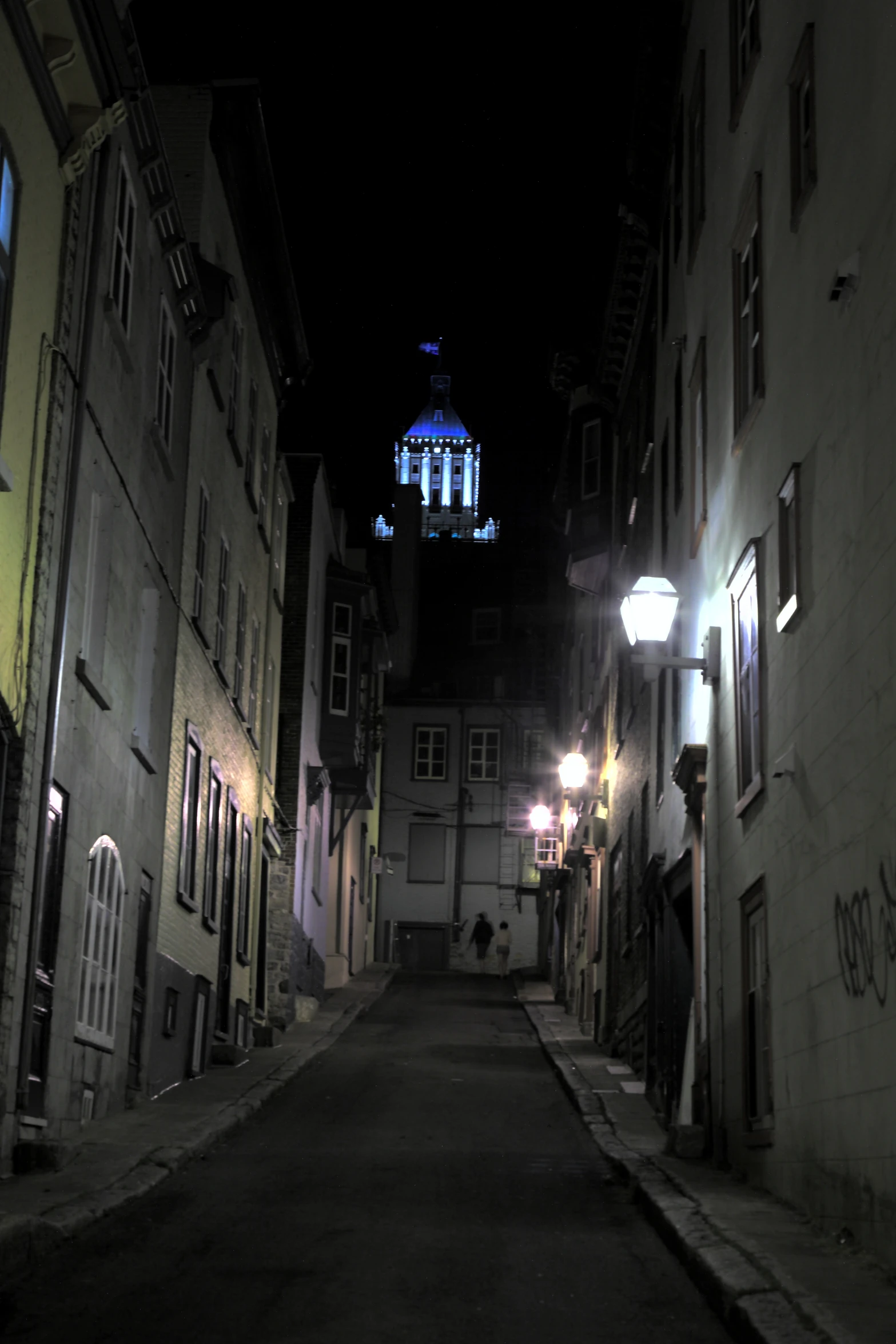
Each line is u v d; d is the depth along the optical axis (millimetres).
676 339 17625
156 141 14883
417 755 58969
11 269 10664
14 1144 11242
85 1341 6914
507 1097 19516
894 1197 7863
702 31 16797
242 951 25000
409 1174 12617
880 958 8297
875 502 8586
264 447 26781
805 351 10688
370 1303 7762
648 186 20891
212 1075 20297
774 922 11211
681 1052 16406
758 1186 11352
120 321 13945
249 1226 9938
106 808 14484
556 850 36469
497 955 56750
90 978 14016
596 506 28859
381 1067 22969
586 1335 7172
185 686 19031
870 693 8625
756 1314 6805
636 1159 13133
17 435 10938
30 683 11344
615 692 27438
